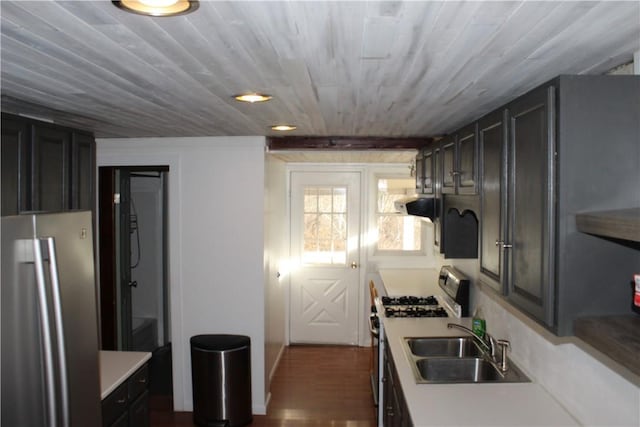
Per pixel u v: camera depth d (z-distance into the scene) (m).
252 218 3.77
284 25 1.17
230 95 2.05
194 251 3.83
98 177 3.87
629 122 1.37
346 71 1.63
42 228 1.68
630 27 1.20
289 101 2.19
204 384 3.61
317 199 5.64
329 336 5.71
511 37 1.27
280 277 5.18
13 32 1.22
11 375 1.55
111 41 1.30
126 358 2.82
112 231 3.93
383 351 3.46
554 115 1.39
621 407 1.60
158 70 1.61
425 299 4.00
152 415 3.86
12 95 2.01
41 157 2.22
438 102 2.21
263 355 3.86
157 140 3.76
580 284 1.39
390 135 3.54
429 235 5.54
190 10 1.06
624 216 1.17
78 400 1.92
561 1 1.03
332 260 5.66
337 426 3.75
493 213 1.93
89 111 2.42
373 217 5.58
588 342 1.30
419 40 1.30
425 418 1.92
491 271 1.97
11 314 1.54
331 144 3.73
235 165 3.75
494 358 2.63
